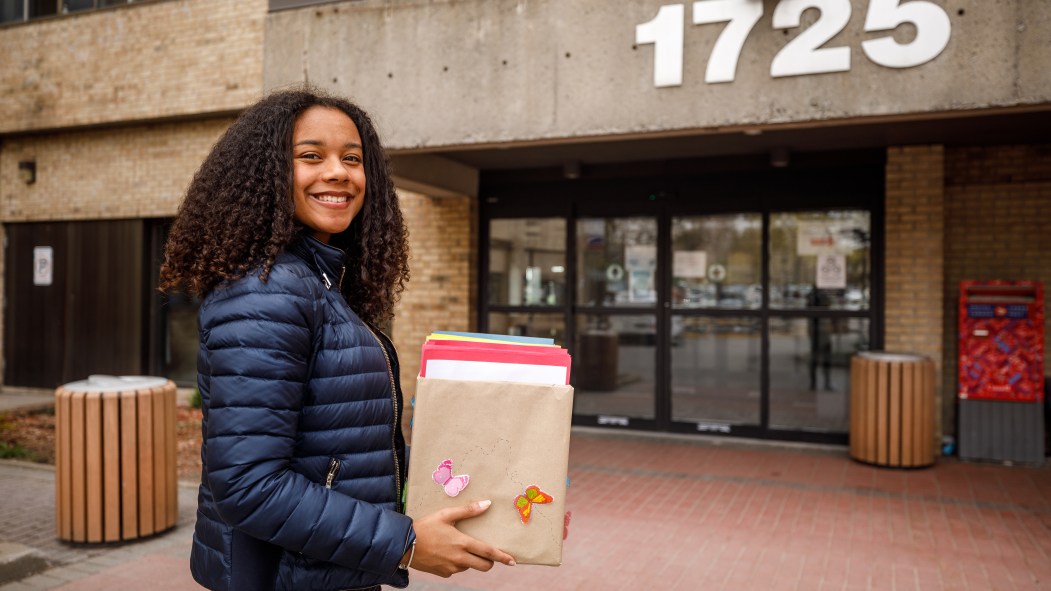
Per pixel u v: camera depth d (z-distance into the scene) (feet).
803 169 24.63
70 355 36.96
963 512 17.58
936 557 14.71
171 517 16.19
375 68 20.33
